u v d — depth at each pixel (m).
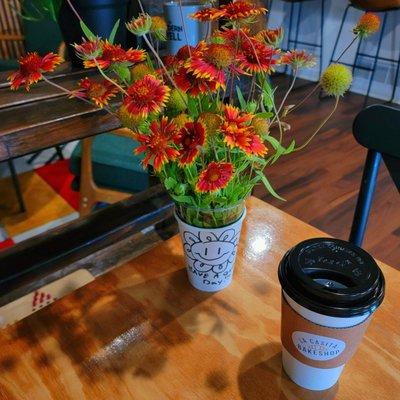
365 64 3.71
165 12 0.85
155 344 0.60
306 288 0.46
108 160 1.66
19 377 0.56
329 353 0.49
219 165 0.50
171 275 0.73
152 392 0.54
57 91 0.83
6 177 2.54
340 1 3.65
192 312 0.65
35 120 0.71
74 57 0.96
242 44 0.54
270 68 0.52
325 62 3.97
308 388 0.54
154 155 0.48
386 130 0.75
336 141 2.91
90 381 0.55
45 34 2.08
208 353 0.59
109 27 0.93
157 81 0.50
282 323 0.52
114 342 0.61
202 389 0.54
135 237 1.14
